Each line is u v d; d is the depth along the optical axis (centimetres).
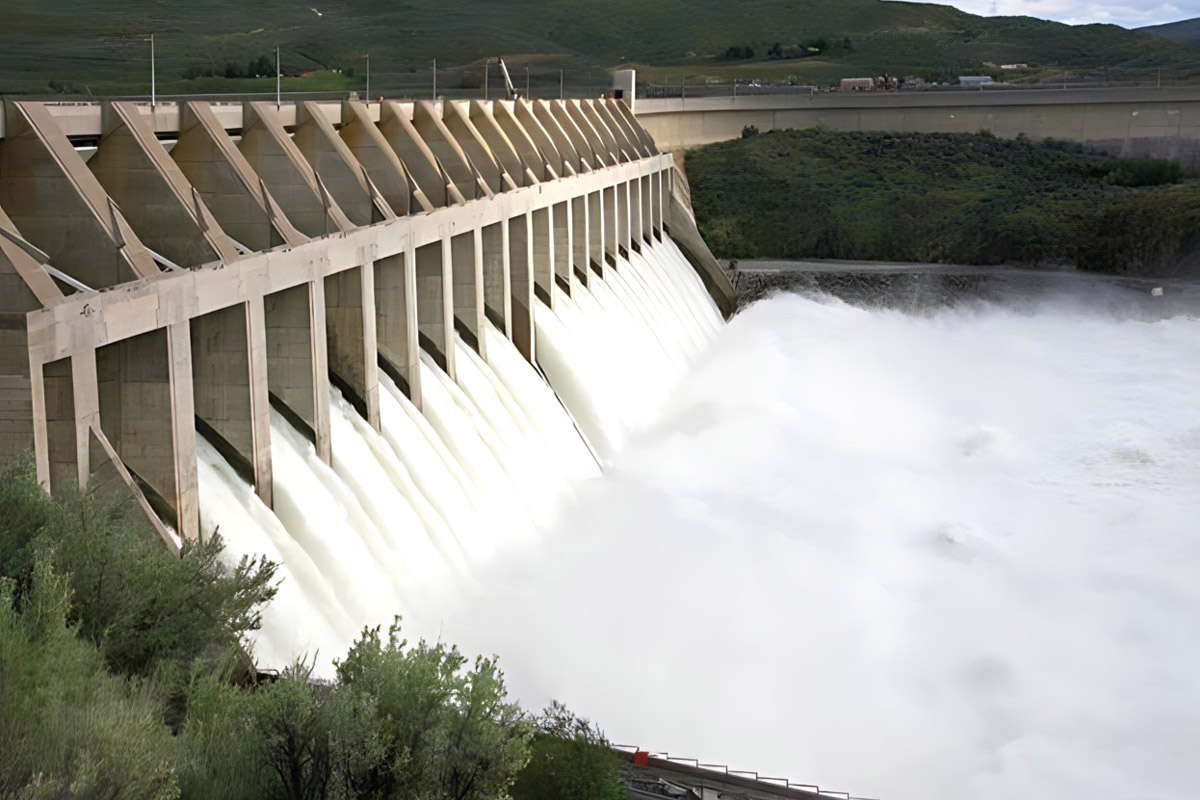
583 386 5438
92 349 2270
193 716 1864
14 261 2130
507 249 4878
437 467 3762
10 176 2489
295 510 3020
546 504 4397
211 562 2230
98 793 1496
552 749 2120
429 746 1789
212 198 3122
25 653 1692
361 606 3050
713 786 2611
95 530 2023
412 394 3859
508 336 4950
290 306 3164
